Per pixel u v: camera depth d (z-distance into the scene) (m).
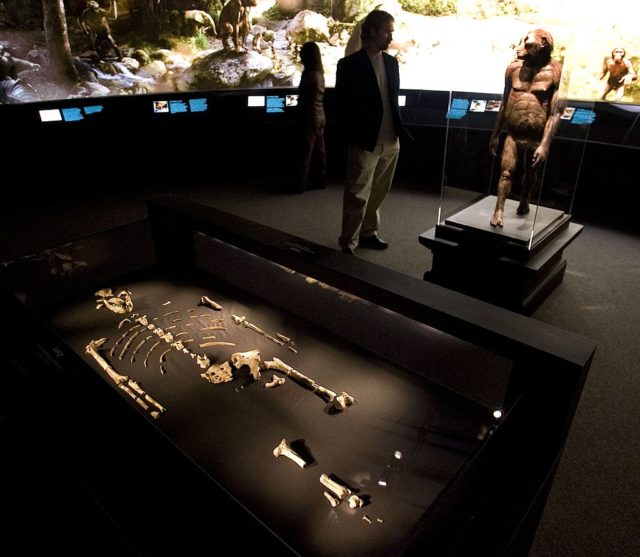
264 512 1.30
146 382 1.82
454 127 3.15
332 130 6.35
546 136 2.86
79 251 2.54
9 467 1.46
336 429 1.58
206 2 5.62
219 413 1.66
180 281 2.55
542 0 2.72
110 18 5.27
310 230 4.70
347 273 1.91
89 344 2.03
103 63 5.39
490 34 2.93
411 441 1.52
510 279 3.10
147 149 5.95
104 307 2.31
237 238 2.30
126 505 1.08
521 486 1.27
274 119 6.22
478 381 1.62
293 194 5.82
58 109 5.19
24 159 5.22
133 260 2.67
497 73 2.99
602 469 2.13
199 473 1.10
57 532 1.38
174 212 2.58
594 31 4.63
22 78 5.01
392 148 3.79
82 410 1.27
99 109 5.43
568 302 3.48
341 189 5.98
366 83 3.35
